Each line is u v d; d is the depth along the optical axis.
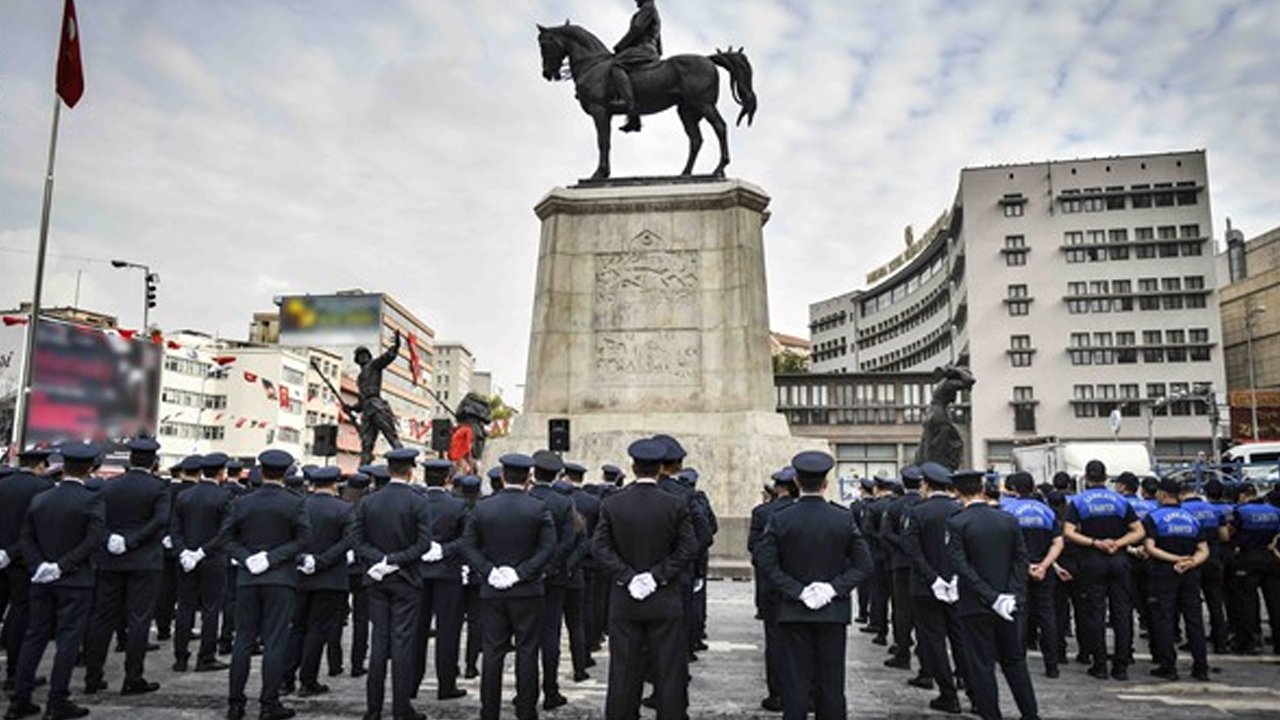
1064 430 57.56
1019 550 6.48
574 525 7.85
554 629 7.33
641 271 16.83
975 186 60.72
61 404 30.55
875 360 86.81
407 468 7.23
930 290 73.25
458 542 7.68
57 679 6.73
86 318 51.12
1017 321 59.00
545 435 16.00
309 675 7.82
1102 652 8.68
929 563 7.34
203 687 8.02
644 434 15.45
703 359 16.34
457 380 134.62
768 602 7.16
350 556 8.78
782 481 8.39
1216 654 10.34
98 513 7.00
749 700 7.46
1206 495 10.97
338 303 52.12
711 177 17.38
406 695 6.77
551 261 16.94
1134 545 9.04
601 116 17.62
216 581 8.95
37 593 6.92
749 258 16.59
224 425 65.31
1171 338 57.00
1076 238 58.78
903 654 9.13
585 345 16.69
